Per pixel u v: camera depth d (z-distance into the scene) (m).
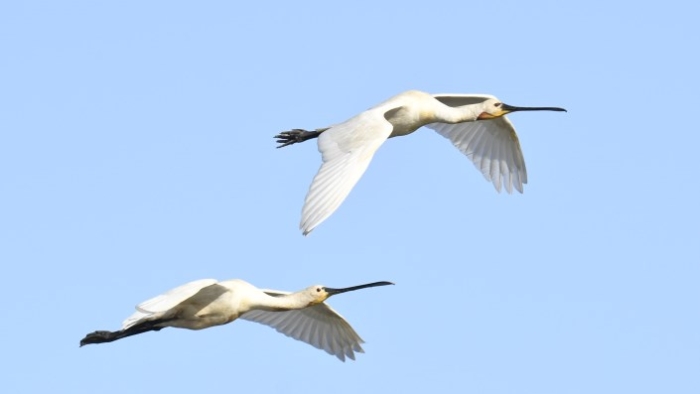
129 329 19.28
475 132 22.61
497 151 22.61
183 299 17.91
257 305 19.72
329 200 17.47
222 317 19.47
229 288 19.50
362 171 17.89
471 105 21.78
